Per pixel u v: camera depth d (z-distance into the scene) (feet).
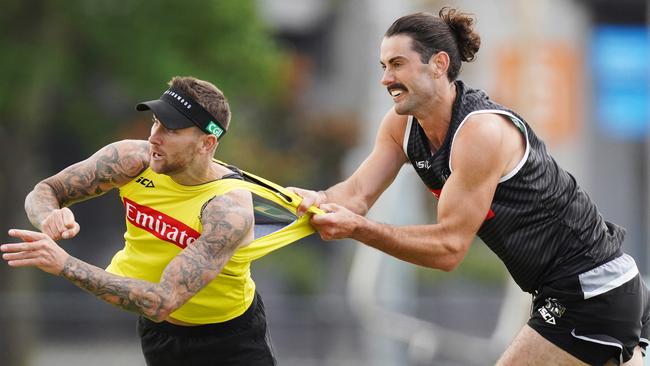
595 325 59.98
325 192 62.90
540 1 116.78
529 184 58.54
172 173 54.44
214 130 54.29
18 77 146.10
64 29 153.17
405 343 116.26
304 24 242.17
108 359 120.26
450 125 58.34
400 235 57.98
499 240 59.67
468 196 57.67
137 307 51.62
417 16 57.82
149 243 55.52
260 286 186.19
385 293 116.67
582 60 225.76
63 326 120.26
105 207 211.20
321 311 119.75
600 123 229.66
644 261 232.12
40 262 50.21
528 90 115.03
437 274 164.35
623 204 232.94
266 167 201.77
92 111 168.35
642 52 230.27
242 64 154.71
